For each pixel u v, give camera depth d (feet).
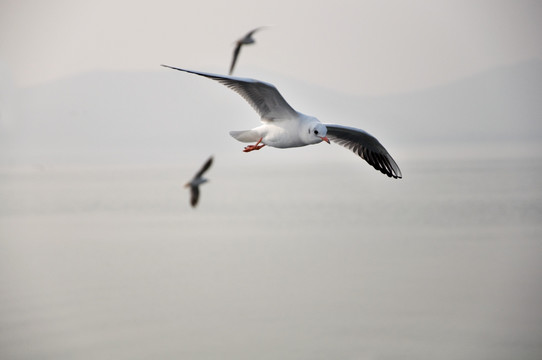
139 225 135.33
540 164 305.32
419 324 67.77
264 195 198.29
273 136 35.22
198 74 31.81
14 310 73.46
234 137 36.27
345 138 38.83
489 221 132.98
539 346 63.52
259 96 34.45
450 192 198.70
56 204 179.42
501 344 63.82
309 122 34.83
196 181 51.83
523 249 104.32
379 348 61.72
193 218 144.15
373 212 150.71
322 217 143.43
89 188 234.58
